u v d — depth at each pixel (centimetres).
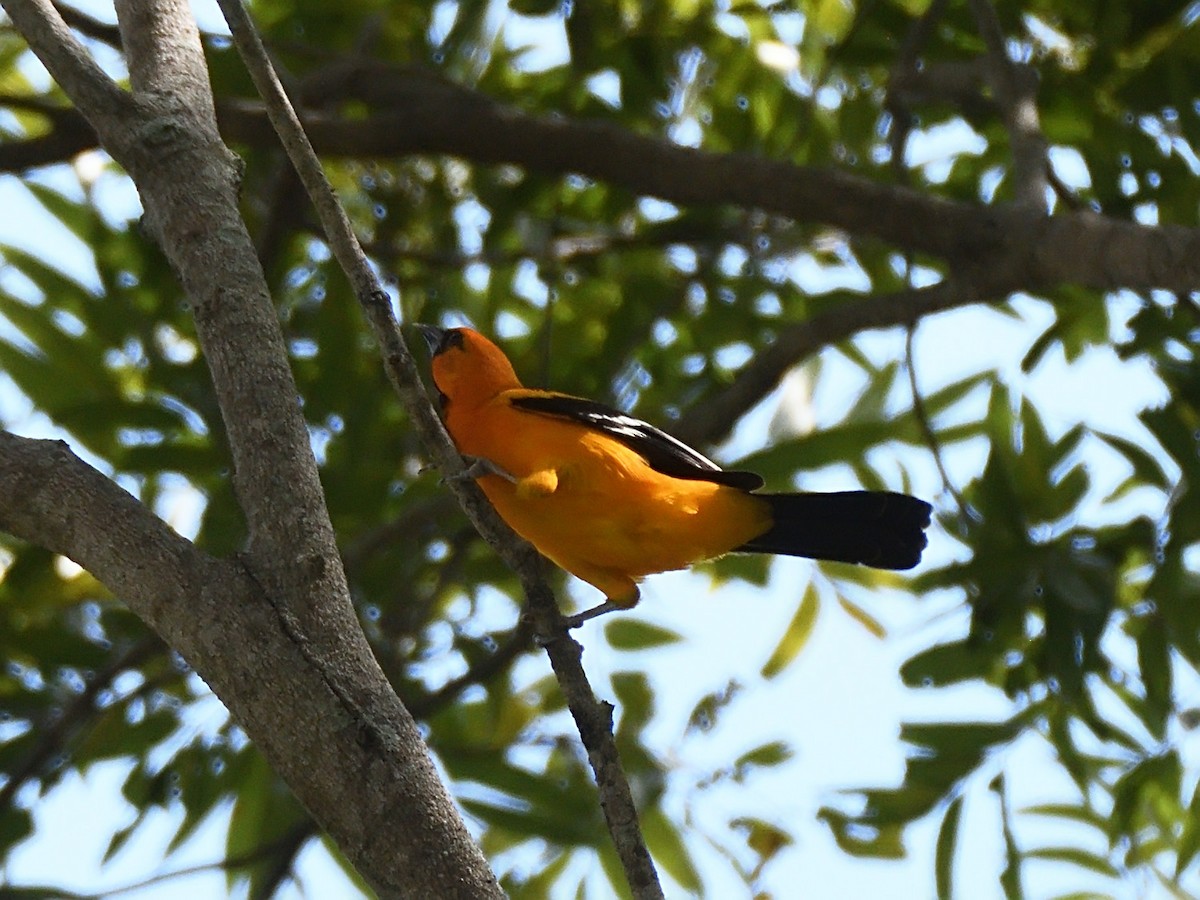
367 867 483
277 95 591
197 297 586
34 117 1389
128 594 521
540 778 1195
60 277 1234
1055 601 1062
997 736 1112
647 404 1359
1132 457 1113
